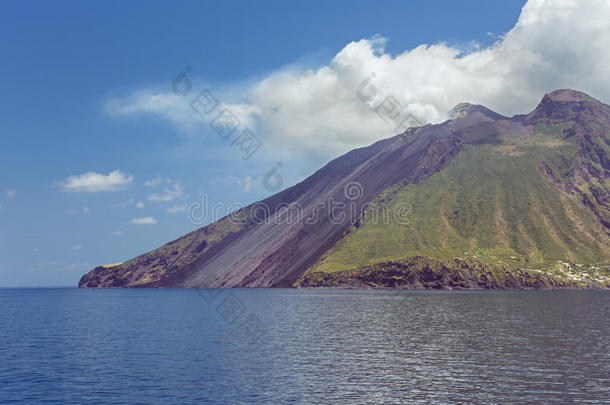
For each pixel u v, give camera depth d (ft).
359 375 167.63
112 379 164.96
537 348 225.15
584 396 139.74
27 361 201.98
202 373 172.86
